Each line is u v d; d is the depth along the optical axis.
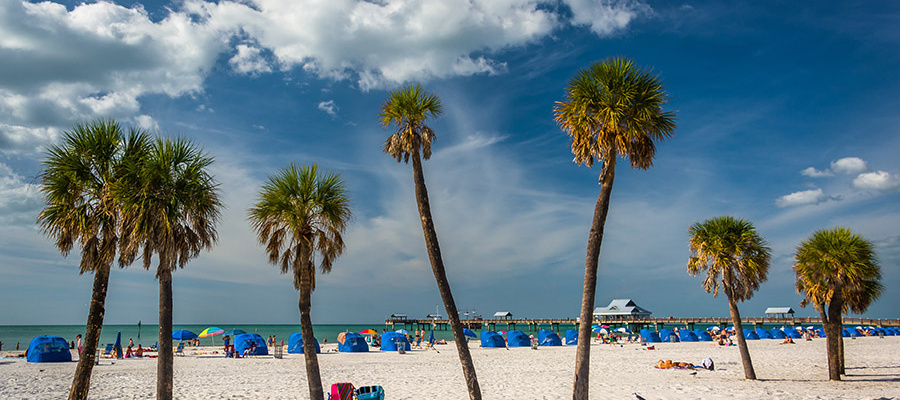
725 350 43.72
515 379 24.94
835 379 22.59
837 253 21.48
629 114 12.53
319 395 13.31
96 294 12.23
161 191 12.41
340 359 36.91
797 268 23.66
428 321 137.00
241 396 19.30
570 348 49.62
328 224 14.16
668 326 134.00
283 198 13.85
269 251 14.21
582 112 12.81
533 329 126.25
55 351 32.53
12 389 20.67
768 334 64.94
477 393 12.63
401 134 13.68
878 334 76.38
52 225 12.20
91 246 12.29
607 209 12.47
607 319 114.25
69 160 11.95
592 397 19.16
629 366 30.52
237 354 38.16
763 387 20.59
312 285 14.26
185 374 26.62
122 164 12.30
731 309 23.59
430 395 19.83
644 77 12.73
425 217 13.43
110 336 117.38
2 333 134.38
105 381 23.34
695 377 24.55
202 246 13.27
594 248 12.22
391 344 47.59
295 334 43.81
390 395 19.89
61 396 19.09
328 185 14.20
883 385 20.98
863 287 22.47
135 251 12.01
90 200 12.37
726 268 23.00
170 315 12.69
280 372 27.64
